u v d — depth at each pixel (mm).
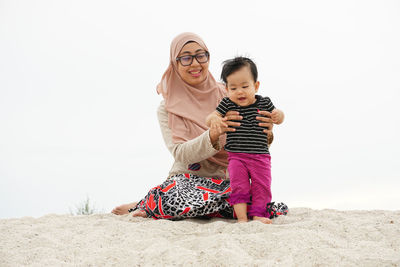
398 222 3816
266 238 3189
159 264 2783
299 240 3082
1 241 3518
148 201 4465
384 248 2967
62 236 3684
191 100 4910
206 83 5023
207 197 4227
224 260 2701
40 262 2947
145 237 3555
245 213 4004
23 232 3811
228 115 4113
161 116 4977
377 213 4891
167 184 4465
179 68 4801
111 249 3145
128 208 5227
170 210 4219
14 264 3006
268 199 4102
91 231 3934
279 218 4320
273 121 4102
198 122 4773
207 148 4195
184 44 4734
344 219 4328
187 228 3812
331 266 2607
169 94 4938
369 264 2609
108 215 5141
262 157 4086
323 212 4973
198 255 2822
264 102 4168
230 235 3264
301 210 5305
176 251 2945
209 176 4645
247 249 2994
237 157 4078
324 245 3041
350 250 2928
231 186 4074
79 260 3105
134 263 2838
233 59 4121
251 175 4047
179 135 4656
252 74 4074
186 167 4625
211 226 3738
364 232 3422
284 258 2779
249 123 4082
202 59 4758
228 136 4160
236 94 4055
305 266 2631
